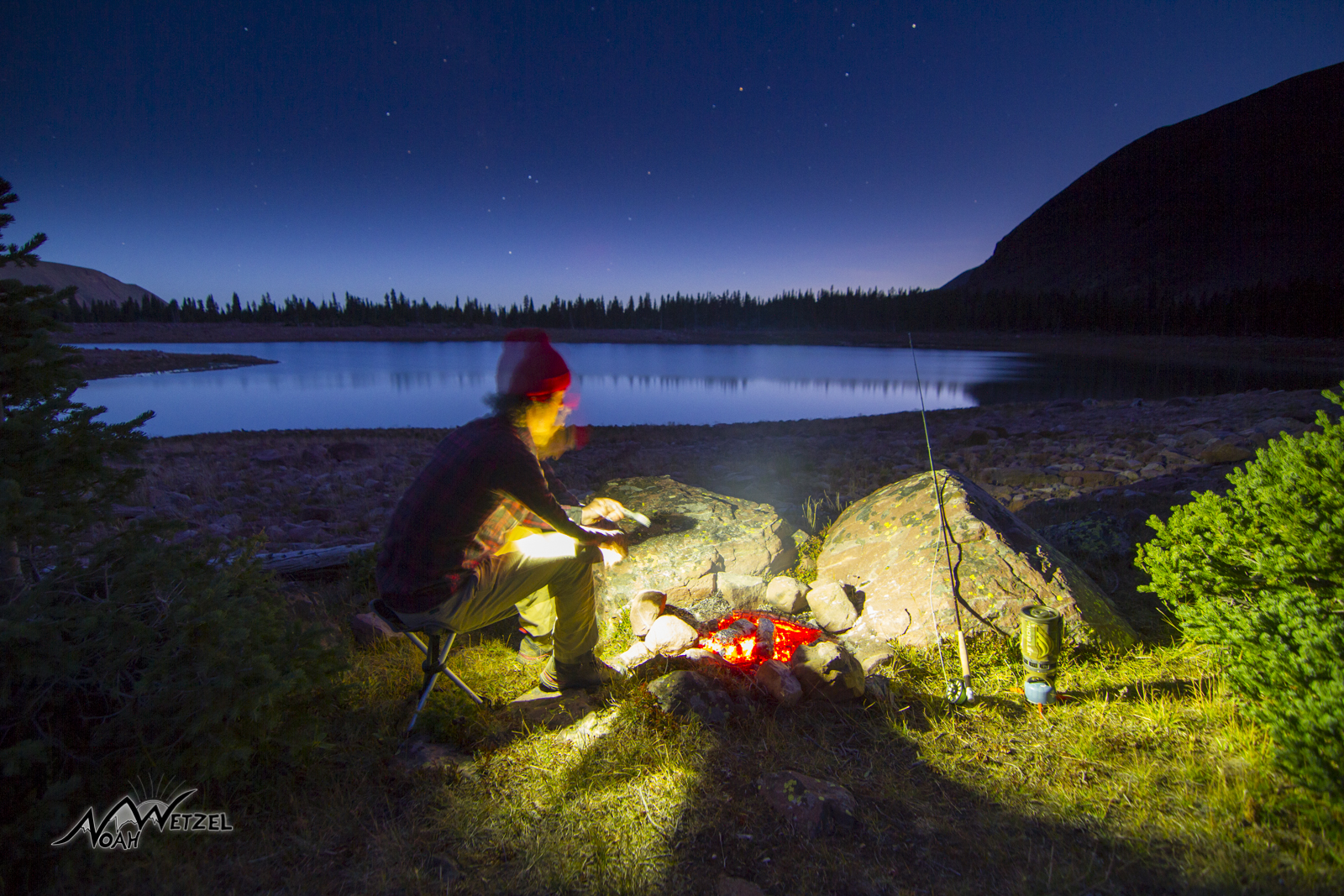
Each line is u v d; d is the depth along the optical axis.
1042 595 3.73
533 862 2.27
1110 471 9.23
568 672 3.27
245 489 10.26
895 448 13.75
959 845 2.30
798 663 3.24
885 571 4.10
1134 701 3.10
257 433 20.05
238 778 2.59
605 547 3.11
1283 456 3.40
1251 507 3.41
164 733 2.41
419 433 19.86
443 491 2.67
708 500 5.16
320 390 52.81
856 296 189.12
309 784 2.65
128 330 163.75
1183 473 8.50
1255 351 104.19
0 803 2.17
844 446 14.51
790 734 2.91
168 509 8.26
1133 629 3.93
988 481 9.49
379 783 2.67
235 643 2.37
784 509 7.21
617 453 14.16
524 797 2.58
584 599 3.16
